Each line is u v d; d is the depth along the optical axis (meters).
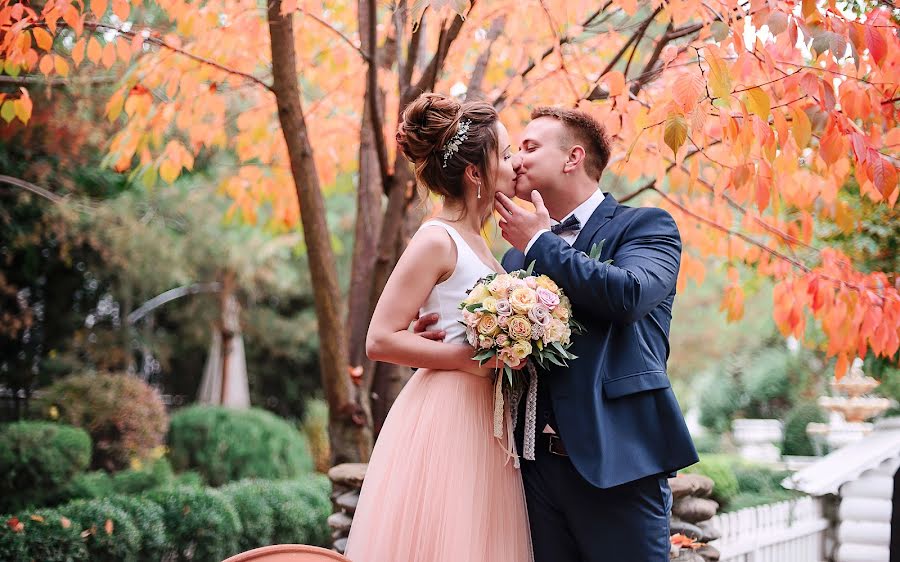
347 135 4.62
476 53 4.16
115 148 3.92
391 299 2.26
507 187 2.41
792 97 2.65
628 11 2.94
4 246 8.69
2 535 4.09
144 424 8.69
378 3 3.83
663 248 2.31
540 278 2.20
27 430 6.81
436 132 2.35
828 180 3.29
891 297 3.23
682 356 12.27
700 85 2.34
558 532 2.34
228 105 5.21
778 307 3.51
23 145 6.41
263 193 4.66
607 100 3.31
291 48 3.35
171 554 4.87
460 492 2.22
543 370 2.33
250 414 9.50
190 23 3.50
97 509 4.52
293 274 11.62
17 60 3.13
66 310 11.17
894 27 2.50
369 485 2.37
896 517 3.44
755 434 10.57
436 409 2.30
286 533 5.59
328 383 3.66
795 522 5.52
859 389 6.79
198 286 12.41
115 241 8.89
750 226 3.77
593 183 2.48
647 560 2.21
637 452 2.20
